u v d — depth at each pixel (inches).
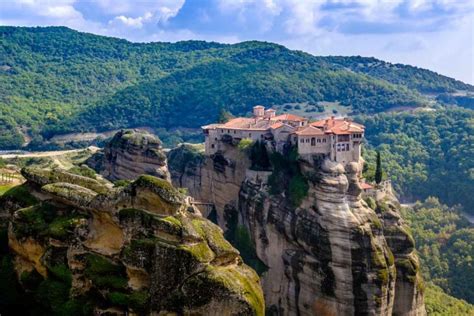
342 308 3710.6
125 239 1942.7
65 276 2001.7
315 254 3821.4
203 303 1817.2
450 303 4835.1
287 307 4020.7
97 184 2332.7
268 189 4320.9
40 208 2190.0
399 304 4028.1
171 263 1860.2
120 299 1879.9
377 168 4436.5
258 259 4293.8
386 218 4109.3
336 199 3784.5
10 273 2135.8
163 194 1926.7
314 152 4018.2
